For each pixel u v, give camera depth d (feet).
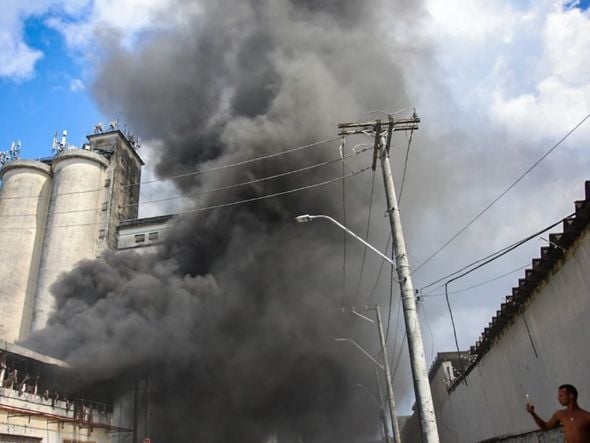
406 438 178.40
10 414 69.15
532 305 41.22
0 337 145.79
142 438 113.50
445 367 97.19
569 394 18.95
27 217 168.35
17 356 78.43
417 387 36.40
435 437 34.71
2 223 166.50
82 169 173.47
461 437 84.99
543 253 35.17
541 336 40.32
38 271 158.61
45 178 178.40
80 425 87.30
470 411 74.02
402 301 39.75
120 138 202.59
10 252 161.38
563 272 34.17
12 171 175.32
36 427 75.10
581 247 30.81
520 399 48.16
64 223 162.50
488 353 57.93
